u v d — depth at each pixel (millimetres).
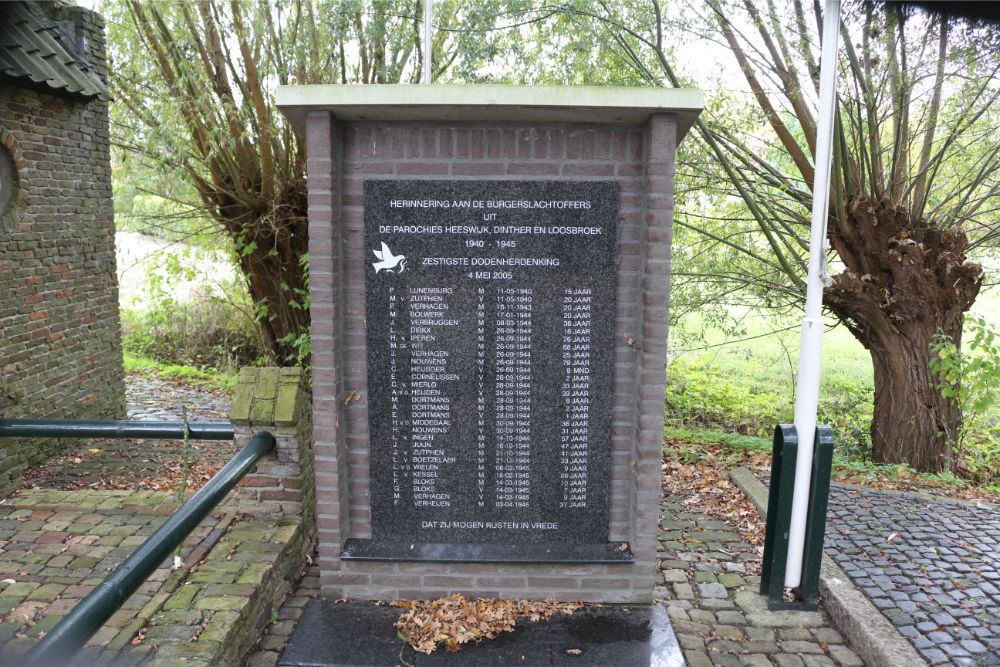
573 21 6816
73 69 6000
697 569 4195
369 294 3473
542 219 3391
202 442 6777
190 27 7348
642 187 3369
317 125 3207
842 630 3549
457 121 3330
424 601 3703
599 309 3477
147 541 2678
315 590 3873
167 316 11734
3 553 3654
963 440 7719
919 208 6625
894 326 6656
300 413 4066
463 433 3619
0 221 5340
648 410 3430
